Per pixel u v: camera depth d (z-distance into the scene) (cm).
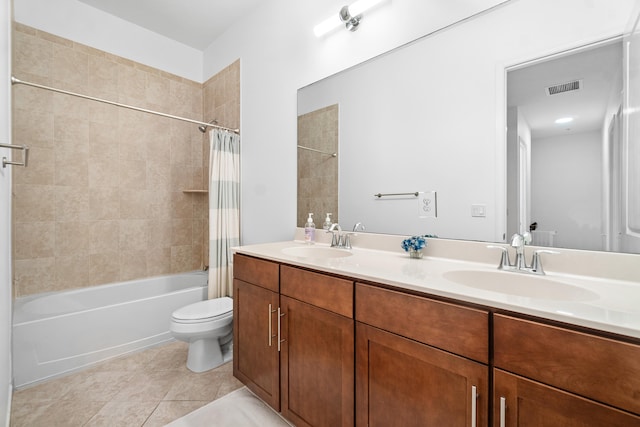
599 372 59
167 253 289
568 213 107
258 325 150
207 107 304
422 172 146
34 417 142
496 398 73
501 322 72
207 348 190
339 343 110
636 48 94
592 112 102
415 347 88
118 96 257
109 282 252
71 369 184
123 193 260
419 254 135
